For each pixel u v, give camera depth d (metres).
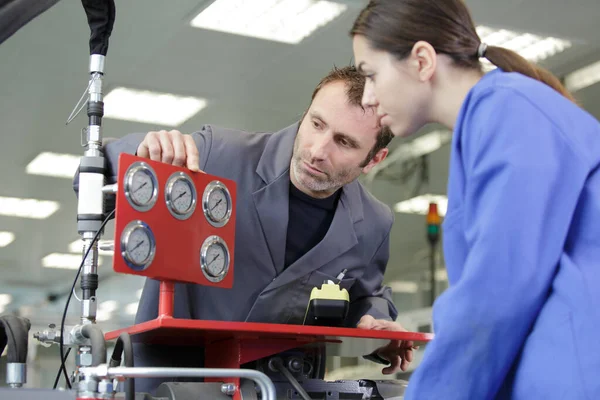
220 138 1.98
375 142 1.86
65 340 1.52
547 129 1.04
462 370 1.00
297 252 1.94
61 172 7.81
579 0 4.96
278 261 1.89
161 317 1.33
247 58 5.75
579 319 0.98
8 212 8.74
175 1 4.96
